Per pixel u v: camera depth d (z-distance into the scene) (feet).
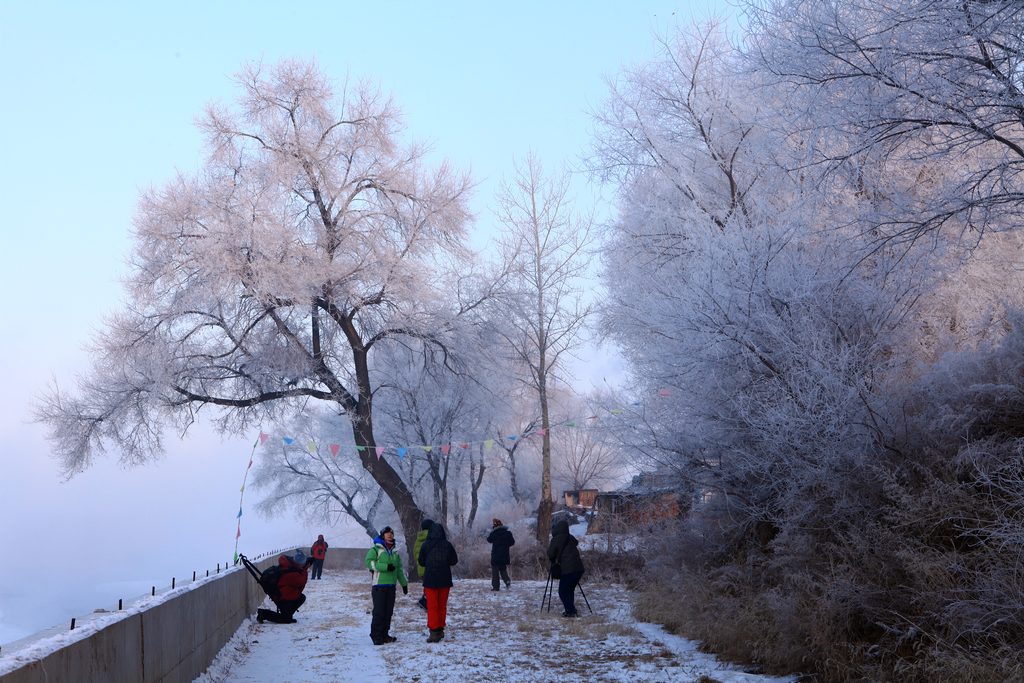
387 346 104.99
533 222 113.80
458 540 107.14
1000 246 36.60
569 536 50.60
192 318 88.74
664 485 47.57
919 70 23.89
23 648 15.83
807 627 27.94
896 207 28.30
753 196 43.27
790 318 33.71
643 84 52.34
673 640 38.34
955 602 23.47
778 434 32.04
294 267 82.02
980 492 25.71
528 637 42.47
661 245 50.83
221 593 39.58
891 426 29.09
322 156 90.99
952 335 34.91
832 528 29.76
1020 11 21.25
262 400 93.04
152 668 23.66
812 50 25.84
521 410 132.46
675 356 37.29
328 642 44.11
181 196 85.35
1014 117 23.70
